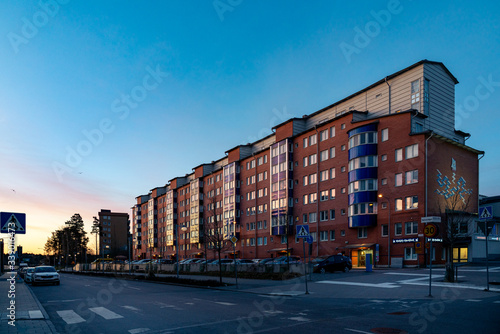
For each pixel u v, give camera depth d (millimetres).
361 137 41062
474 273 23672
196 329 9172
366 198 39969
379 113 42062
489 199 48094
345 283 20750
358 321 9773
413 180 36344
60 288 23562
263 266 29219
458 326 8844
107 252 128875
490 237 41406
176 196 94188
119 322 10383
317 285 20359
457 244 37094
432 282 19453
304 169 51250
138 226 120188
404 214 36625
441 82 40188
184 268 41000
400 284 19109
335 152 45812
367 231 40500
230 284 22875
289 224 52469
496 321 9367
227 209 68000
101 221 141625
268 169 59250
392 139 38625
